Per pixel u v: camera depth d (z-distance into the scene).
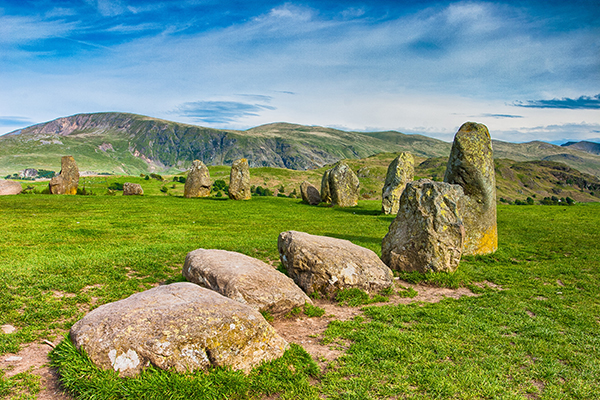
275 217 30.58
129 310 6.15
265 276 9.41
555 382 6.58
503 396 5.98
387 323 9.30
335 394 5.86
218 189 125.25
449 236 13.84
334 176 41.84
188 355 5.66
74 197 37.72
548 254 18.19
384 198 35.69
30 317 8.08
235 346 6.05
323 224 27.58
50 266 11.92
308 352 7.44
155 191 111.44
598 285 13.36
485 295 12.03
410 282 13.45
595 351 7.99
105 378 5.34
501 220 29.89
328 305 10.75
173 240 18.86
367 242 20.47
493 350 7.73
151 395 5.14
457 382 6.36
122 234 19.83
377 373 6.59
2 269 11.11
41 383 5.68
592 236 22.95
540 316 10.15
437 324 9.17
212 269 9.40
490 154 18.08
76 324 6.23
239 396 5.59
